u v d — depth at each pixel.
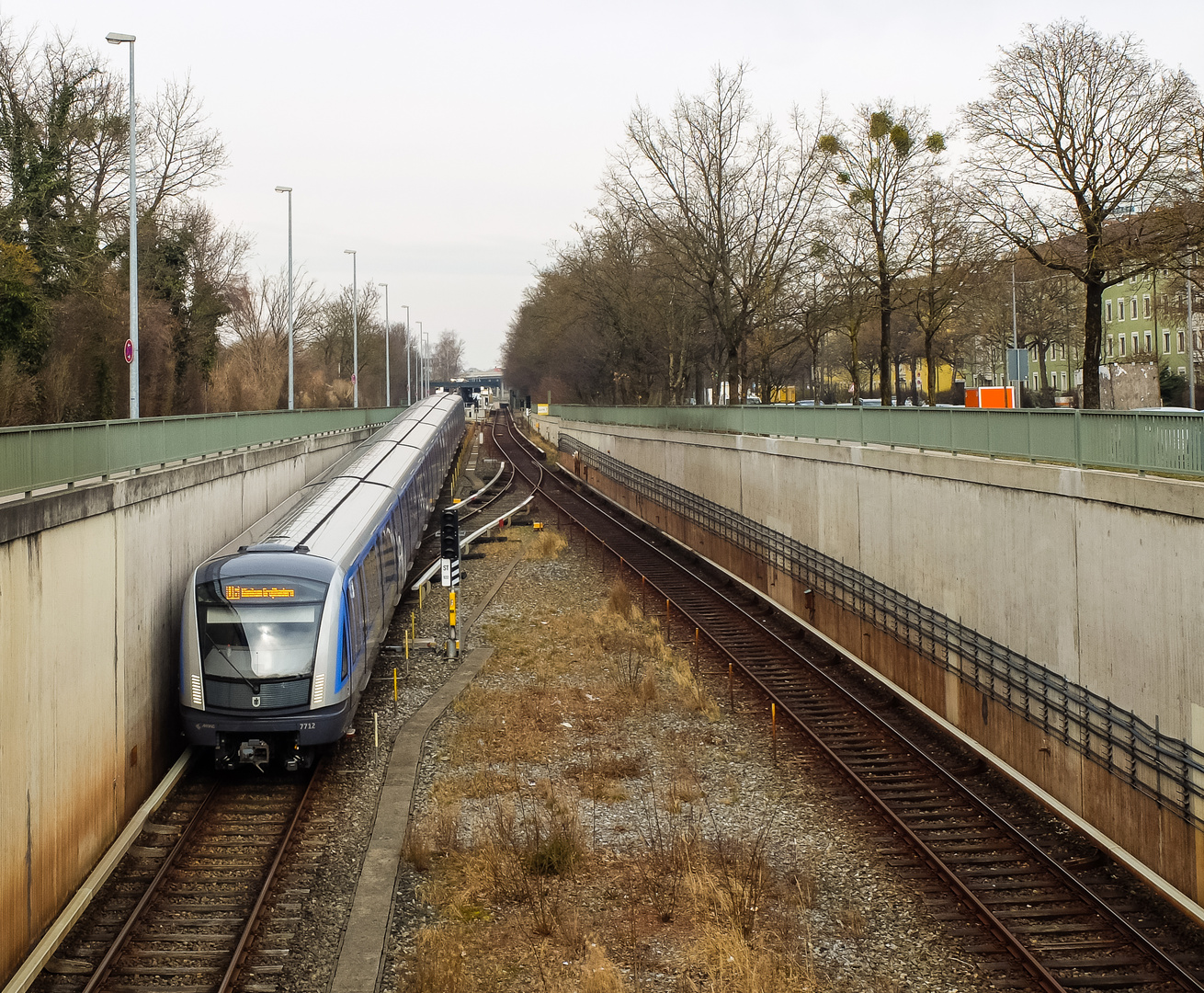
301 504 19.81
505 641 22.20
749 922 10.38
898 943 10.23
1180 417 11.75
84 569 12.00
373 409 48.28
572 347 86.94
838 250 37.59
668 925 10.58
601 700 18.25
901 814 13.45
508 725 16.72
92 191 35.97
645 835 12.73
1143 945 10.02
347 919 10.77
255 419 23.48
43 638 10.76
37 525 10.58
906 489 19.22
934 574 18.14
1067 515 13.88
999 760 15.47
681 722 17.25
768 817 13.36
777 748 16.05
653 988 9.41
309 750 14.78
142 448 15.16
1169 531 11.72
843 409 23.19
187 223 49.78
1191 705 11.41
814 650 22.50
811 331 44.88
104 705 12.65
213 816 13.52
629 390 75.31
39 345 28.09
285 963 9.90
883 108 34.19
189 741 15.12
